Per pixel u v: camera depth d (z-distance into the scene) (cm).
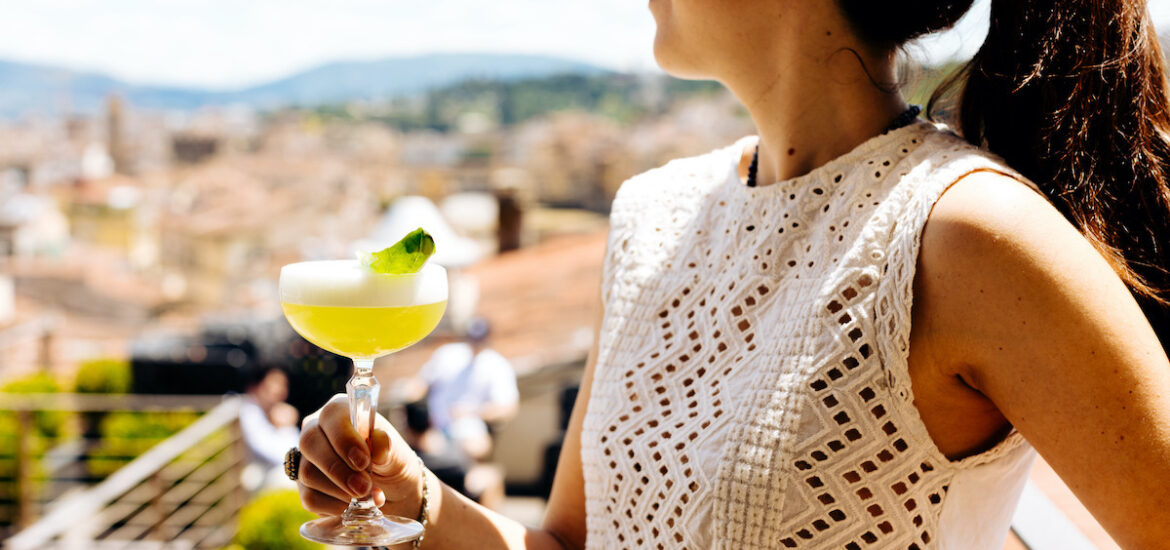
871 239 104
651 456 116
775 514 103
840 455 101
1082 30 102
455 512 130
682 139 2927
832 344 103
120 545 619
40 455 805
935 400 100
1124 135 102
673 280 127
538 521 841
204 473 712
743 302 116
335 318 113
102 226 4038
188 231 3700
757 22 116
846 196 111
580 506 141
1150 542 86
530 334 1484
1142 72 103
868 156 112
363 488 114
